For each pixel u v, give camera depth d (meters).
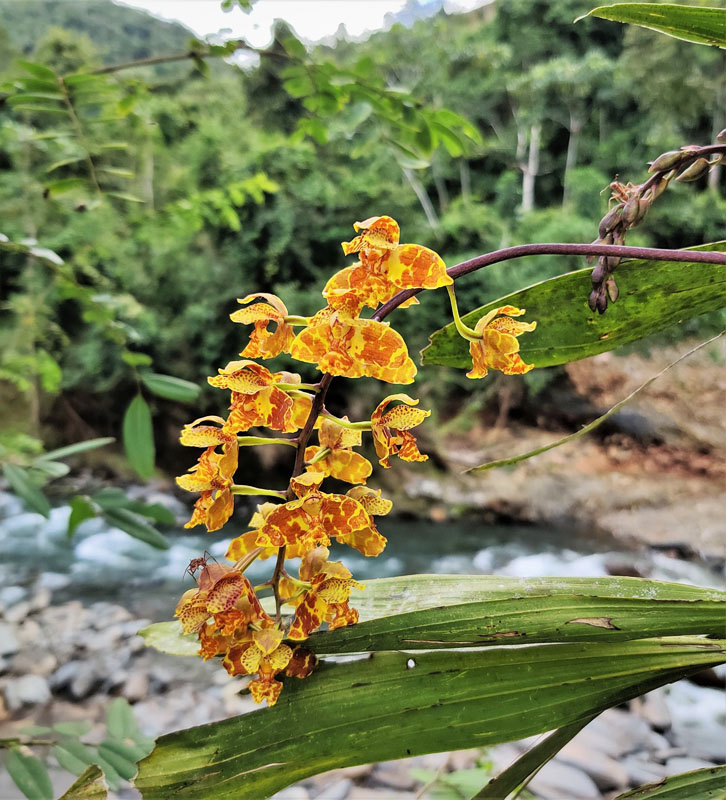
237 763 0.24
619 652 0.25
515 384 2.98
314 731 0.24
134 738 0.40
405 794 0.88
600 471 2.66
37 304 1.56
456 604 0.25
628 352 2.90
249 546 0.24
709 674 1.23
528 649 0.26
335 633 0.25
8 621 1.62
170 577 1.95
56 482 2.66
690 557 2.08
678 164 0.22
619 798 0.25
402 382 0.20
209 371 2.78
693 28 0.24
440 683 0.25
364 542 0.23
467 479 2.66
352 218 2.82
